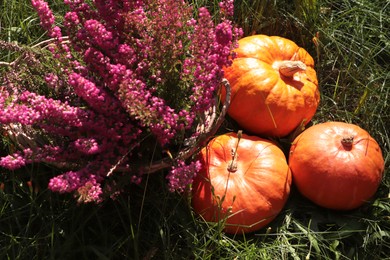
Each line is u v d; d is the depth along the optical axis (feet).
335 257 4.17
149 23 3.83
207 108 3.83
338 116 4.76
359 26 4.90
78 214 4.08
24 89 4.07
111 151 3.81
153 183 4.23
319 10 4.89
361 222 4.29
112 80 3.67
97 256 4.08
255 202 4.05
